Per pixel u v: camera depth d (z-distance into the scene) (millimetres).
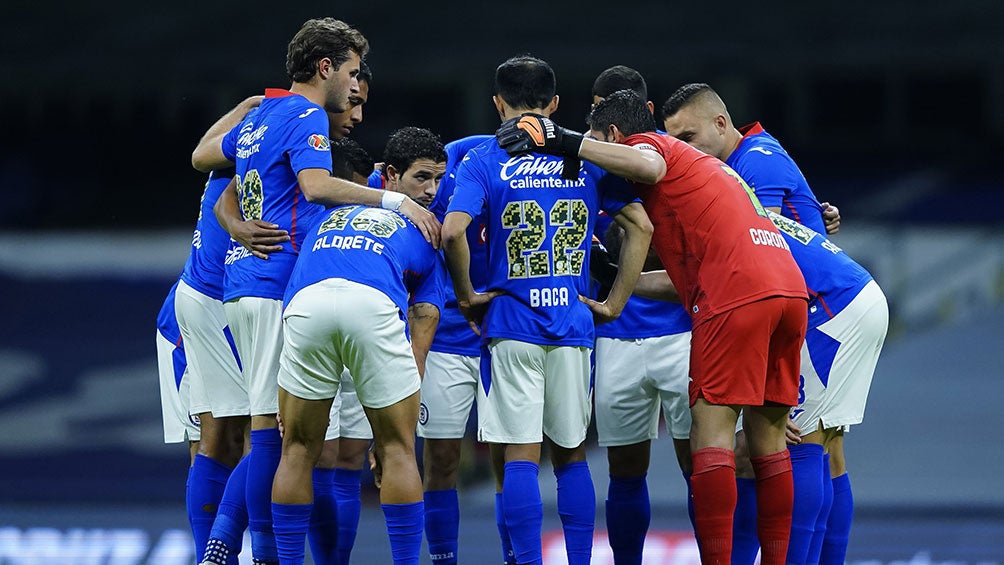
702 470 15773
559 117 61344
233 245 17047
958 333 48625
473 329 17406
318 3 59750
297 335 15484
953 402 42750
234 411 17688
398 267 15953
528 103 17062
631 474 19000
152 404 43906
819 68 57844
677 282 16609
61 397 44250
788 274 16062
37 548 30391
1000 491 35656
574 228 16516
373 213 16250
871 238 51688
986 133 62906
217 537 16297
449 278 19062
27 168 64438
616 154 15867
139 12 60031
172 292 19641
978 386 43844
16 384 44594
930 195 59906
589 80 59844
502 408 16672
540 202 16406
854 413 17719
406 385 15789
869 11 57688
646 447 19047
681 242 16344
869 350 17781
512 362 16562
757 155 18672
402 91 63469
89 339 45656
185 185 64125
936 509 33969
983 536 30250
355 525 19281
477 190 16422
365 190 16406
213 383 17719
